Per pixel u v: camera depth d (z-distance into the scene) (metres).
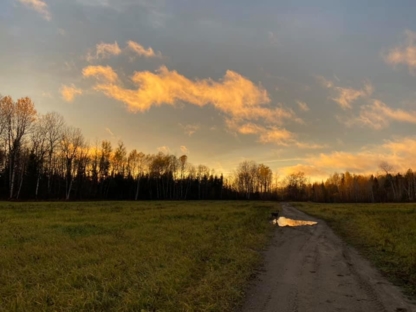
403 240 13.98
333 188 132.75
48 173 65.00
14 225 18.06
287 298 7.18
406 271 9.53
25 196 55.00
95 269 8.73
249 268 9.76
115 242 13.24
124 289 7.35
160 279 7.79
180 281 7.83
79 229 16.97
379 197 109.00
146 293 6.92
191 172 108.44
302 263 10.86
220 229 18.22
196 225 19.75
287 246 14.41
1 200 45.53
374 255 12.15
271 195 120.94
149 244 12.62
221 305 6.55
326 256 12.12
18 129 54.16
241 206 48.81
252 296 7.29
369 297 7.27
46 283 7.66
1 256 10.30
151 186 92.62
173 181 100.25
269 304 6.79
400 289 7.89
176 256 10.52
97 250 11.41
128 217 24.36
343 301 7.00
